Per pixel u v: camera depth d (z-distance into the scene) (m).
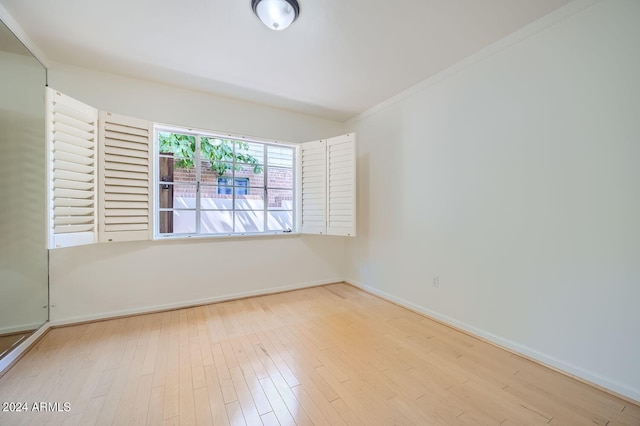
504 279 2.05
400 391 1.57
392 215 3.10
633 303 1.48
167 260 2.79
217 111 3.03
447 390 1.58
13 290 2.11
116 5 1.67
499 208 2.08
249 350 2.02
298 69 2.46
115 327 2.38
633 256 1.48
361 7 1.68
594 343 1.62
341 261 3.97
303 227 3.52
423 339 2.20
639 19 1.45
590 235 1.63
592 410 1.42
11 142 2.12
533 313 1.89
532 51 1.87
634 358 1.47
